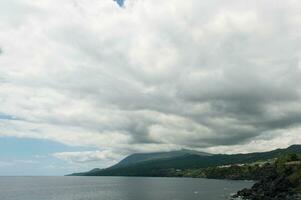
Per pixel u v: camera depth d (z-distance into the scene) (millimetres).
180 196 177625
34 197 189375
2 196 196000
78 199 174875
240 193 158375
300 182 143625
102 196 190375
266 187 149125
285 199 126062
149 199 166125
